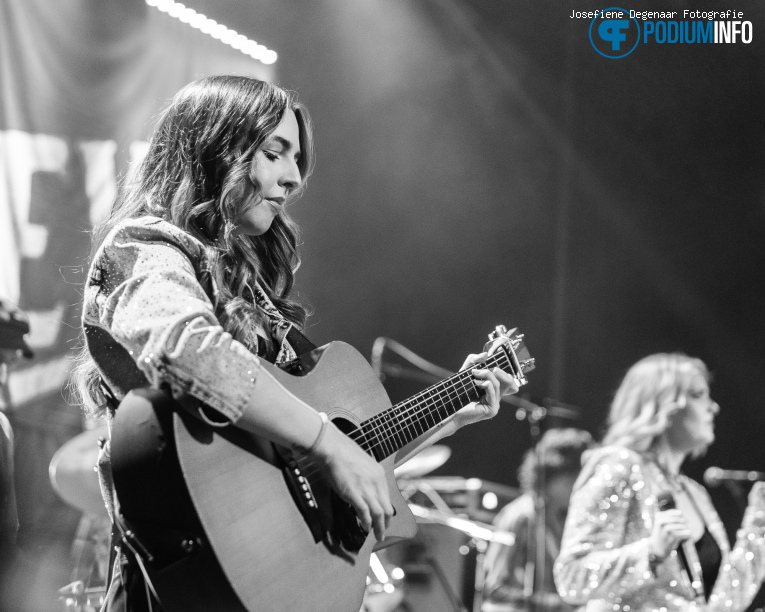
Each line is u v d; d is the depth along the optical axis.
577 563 3.63
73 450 4.55
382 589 5.31
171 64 7.10
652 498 3.72
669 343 9.47
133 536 1.72
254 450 1.83
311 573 1.84
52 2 6.29
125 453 1.70
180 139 2.04
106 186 6.44
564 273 9.69
